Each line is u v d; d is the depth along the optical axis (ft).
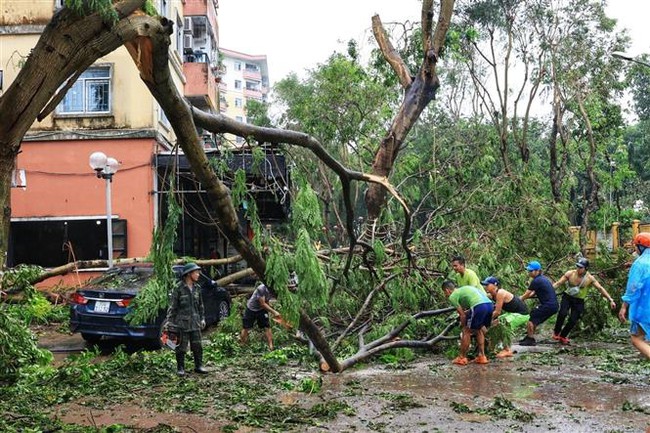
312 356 29.81
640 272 20.99
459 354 30.35
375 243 29.89
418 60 53.78
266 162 20.97
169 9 64.18
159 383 25.13
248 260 20.79
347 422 19.10
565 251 41.78
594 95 75.87
